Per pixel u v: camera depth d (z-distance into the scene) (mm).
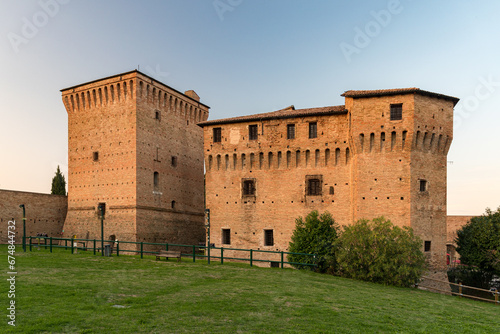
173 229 50312
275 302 16375
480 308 20875
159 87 49625
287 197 40812
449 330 14148
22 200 46531
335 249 30422
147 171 46625
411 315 16188
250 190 42688
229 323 12805
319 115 40000
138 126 45719
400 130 33500
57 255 29438
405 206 32906
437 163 35312
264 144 41969
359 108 35156
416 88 33562
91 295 15562
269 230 41531
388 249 26969
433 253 33719
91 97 49188
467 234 40938
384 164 34156
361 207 34469
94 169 48188
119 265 25453
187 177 54688
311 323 13453
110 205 46125
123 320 12352
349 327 13344
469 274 45094
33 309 12883
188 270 24672
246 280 21922
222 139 43969
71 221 49031
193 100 57219
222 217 43344
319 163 39938
